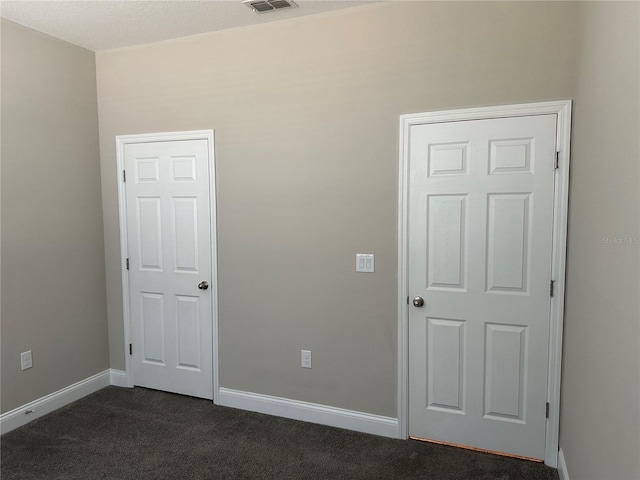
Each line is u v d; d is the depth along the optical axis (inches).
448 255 98.0
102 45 124.3
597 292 63.3
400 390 103.7
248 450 99.8
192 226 123.1
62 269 121.4
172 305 127.7
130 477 90.0
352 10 101.7
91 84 129.0
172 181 124.0
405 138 99.0
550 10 86.8
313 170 108.3
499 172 92.7
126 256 132.0
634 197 46.3
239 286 118.6
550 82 87.6
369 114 102.0
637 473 43.4
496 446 97.7
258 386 118.5
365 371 107.0
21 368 111.0
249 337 118.5
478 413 98.5
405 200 100.2
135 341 133.7
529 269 92.4
